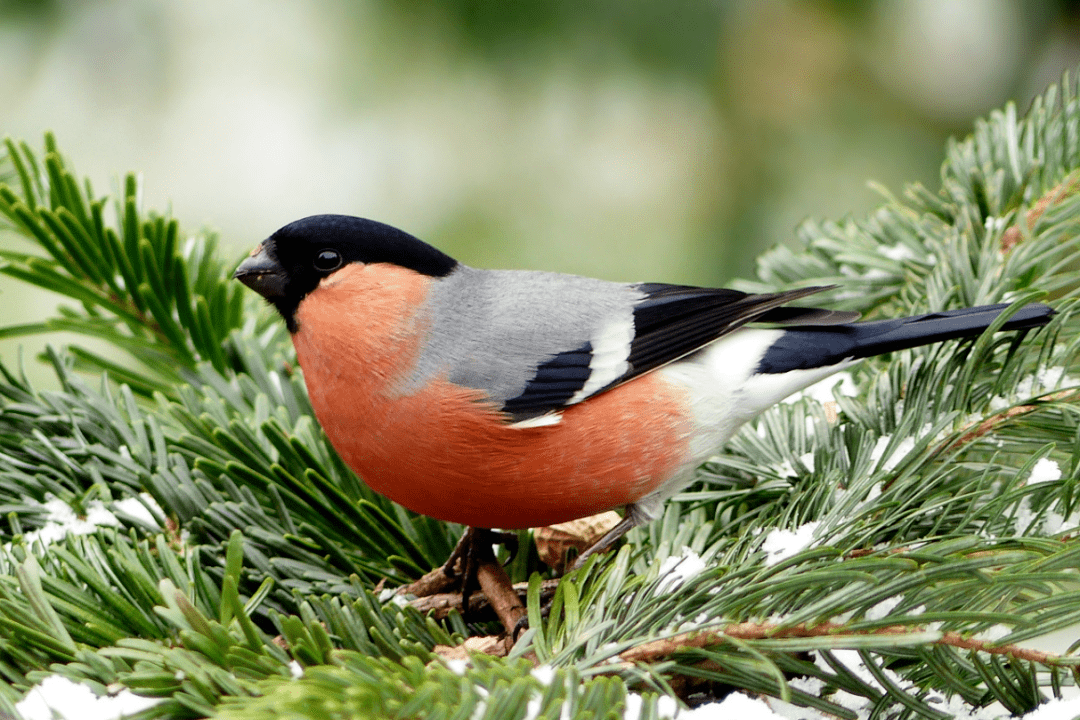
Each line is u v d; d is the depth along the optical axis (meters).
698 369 2.40
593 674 2.32
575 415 2.39
